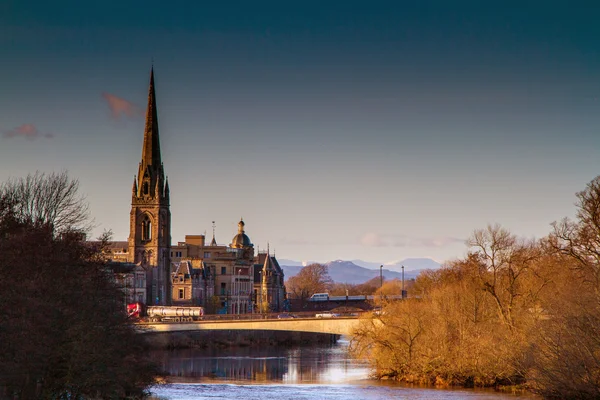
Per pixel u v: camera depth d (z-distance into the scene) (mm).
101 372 153500
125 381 164875
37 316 131750
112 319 165625
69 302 147500
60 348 143750
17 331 130250
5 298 130000
